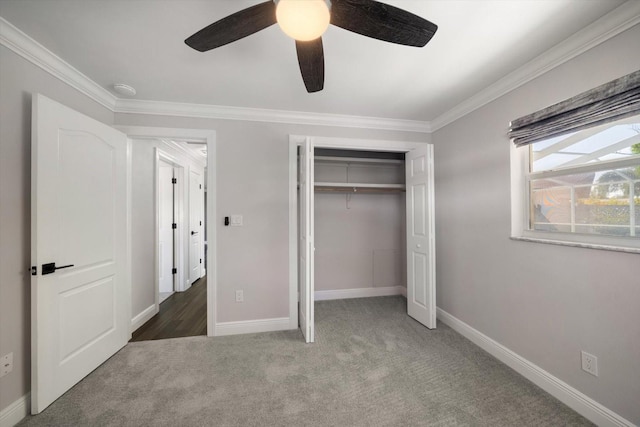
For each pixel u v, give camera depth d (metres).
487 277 2.14
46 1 1.21
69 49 1.58
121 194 2.18
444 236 2.67
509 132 1.90
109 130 2.04
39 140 1.48
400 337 2.38
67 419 1.45
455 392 1.66
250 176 2.53
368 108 2.49
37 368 1.48
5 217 1.40
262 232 2.55
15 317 1.45
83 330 1.80
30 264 1.53
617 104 1.30
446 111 2.56
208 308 2.46
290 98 2.28
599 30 1.36
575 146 1.58
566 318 1.56
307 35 1.00
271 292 2.56
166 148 3.42
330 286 3.53
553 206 1.72
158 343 2.31
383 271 3.68
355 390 1.69
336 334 2.45
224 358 2.06
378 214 3.67
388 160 3.48
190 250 4.23
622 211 1.37
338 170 3.59
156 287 3.04
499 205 2.02
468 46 1.56
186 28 1.41
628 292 1.29
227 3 1.25
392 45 1.55
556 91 1.60
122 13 1.29
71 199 1.70
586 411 1.45
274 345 2.26
